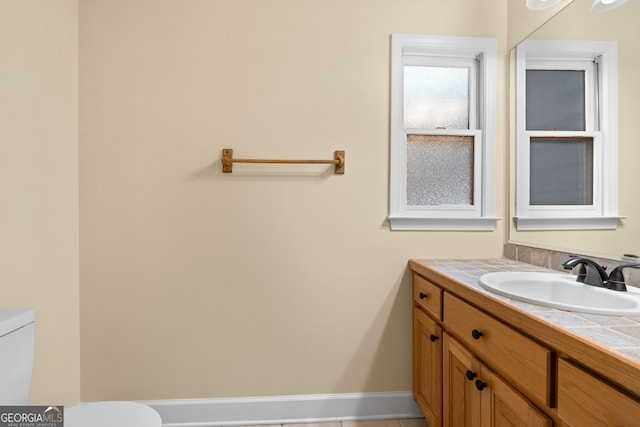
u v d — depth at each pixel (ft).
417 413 5.62
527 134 5.23
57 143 4.84
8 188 4.03
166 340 5.40
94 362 5.32
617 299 3.18
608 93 3.85
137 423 3.20
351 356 5.61
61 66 4.91
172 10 5.37
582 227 4.21
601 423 2.04
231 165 5.42
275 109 5.50
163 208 5.39
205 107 5.42
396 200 5.63
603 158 3.92
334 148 5.58
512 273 4.23
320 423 5.47
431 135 5.77
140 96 5.34
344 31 5.57
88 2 5.26
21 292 4.23
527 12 5.23
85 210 5.28
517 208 5.46
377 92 5.62
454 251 5.71
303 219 5.56
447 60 5.82
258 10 5.48
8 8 4.01
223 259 5.47
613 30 3.78
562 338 2.35
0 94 3.91
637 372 1.79
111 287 5.34
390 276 5.66
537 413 2.60
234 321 5.48
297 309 5.55
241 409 5.44
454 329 4.11
